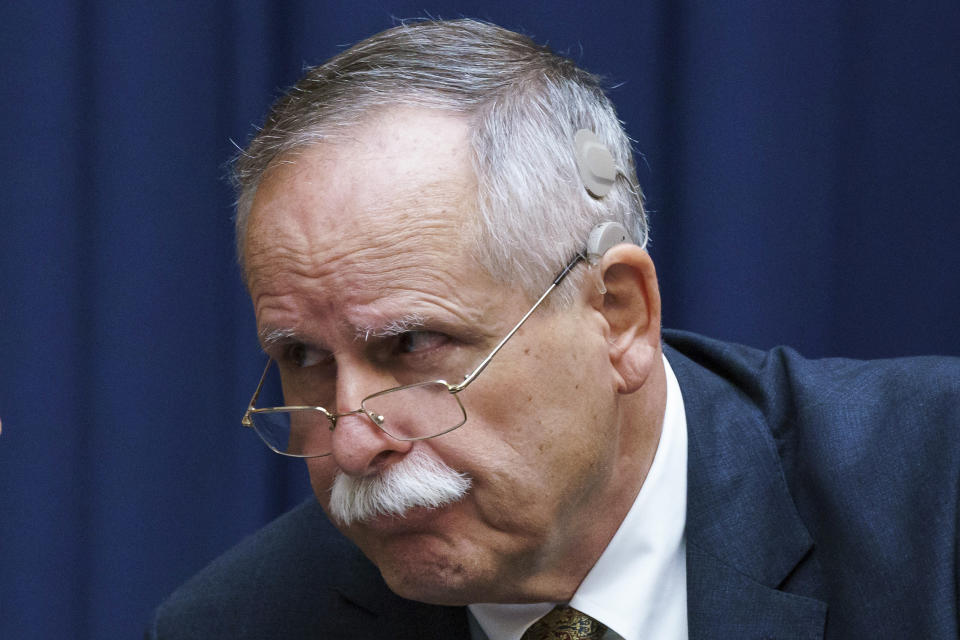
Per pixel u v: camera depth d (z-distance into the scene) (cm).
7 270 355
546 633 201
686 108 332
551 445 174
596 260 178
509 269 169
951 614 186
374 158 168
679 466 206
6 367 357
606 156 186
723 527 203
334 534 231
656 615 201
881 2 330
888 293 337
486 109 175
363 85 175
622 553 198
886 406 209
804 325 331
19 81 353
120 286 355
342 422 169
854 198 335
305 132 172
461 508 173
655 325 186
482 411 169
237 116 352
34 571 359
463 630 214
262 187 175
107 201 354
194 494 360
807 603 198
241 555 239
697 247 332
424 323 165
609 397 182
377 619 221
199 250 357
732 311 331
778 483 207
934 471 197
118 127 353
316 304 167
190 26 353
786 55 329
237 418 360
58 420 358
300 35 347
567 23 338
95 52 354
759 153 329
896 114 333
